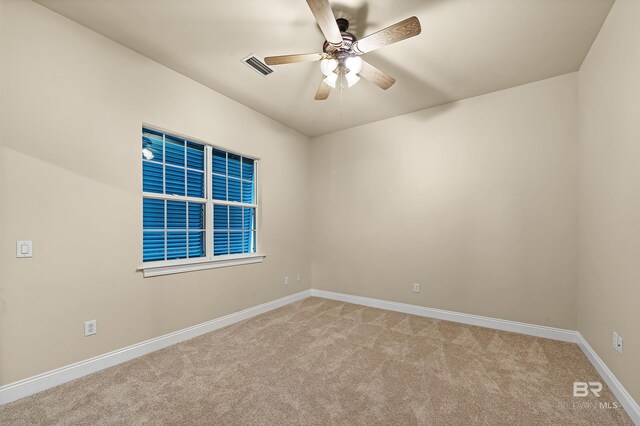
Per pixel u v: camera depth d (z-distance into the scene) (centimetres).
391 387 193
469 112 320
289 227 410
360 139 402
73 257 204
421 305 347
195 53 245
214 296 304
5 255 177
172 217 284
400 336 281
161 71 261
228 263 319
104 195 222
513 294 293
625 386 171
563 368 217
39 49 192
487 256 307
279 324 317
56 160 198
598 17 196
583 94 249
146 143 264
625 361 171
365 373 211
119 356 226
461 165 324
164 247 275
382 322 322
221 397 182
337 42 192
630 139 167
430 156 344
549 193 277
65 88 203
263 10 194
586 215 241
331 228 429
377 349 252
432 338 276
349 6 189
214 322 300
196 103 290
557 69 263
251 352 246
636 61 160
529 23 203
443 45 229
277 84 295
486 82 286
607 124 199
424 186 348
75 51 208
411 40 222
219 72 273
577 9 189
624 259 173
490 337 278
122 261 231
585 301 244
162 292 258
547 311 277
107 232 223
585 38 218
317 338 277
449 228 330
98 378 203
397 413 166
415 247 353
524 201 289
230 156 345
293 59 207
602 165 207
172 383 198
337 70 224
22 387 180
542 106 281
